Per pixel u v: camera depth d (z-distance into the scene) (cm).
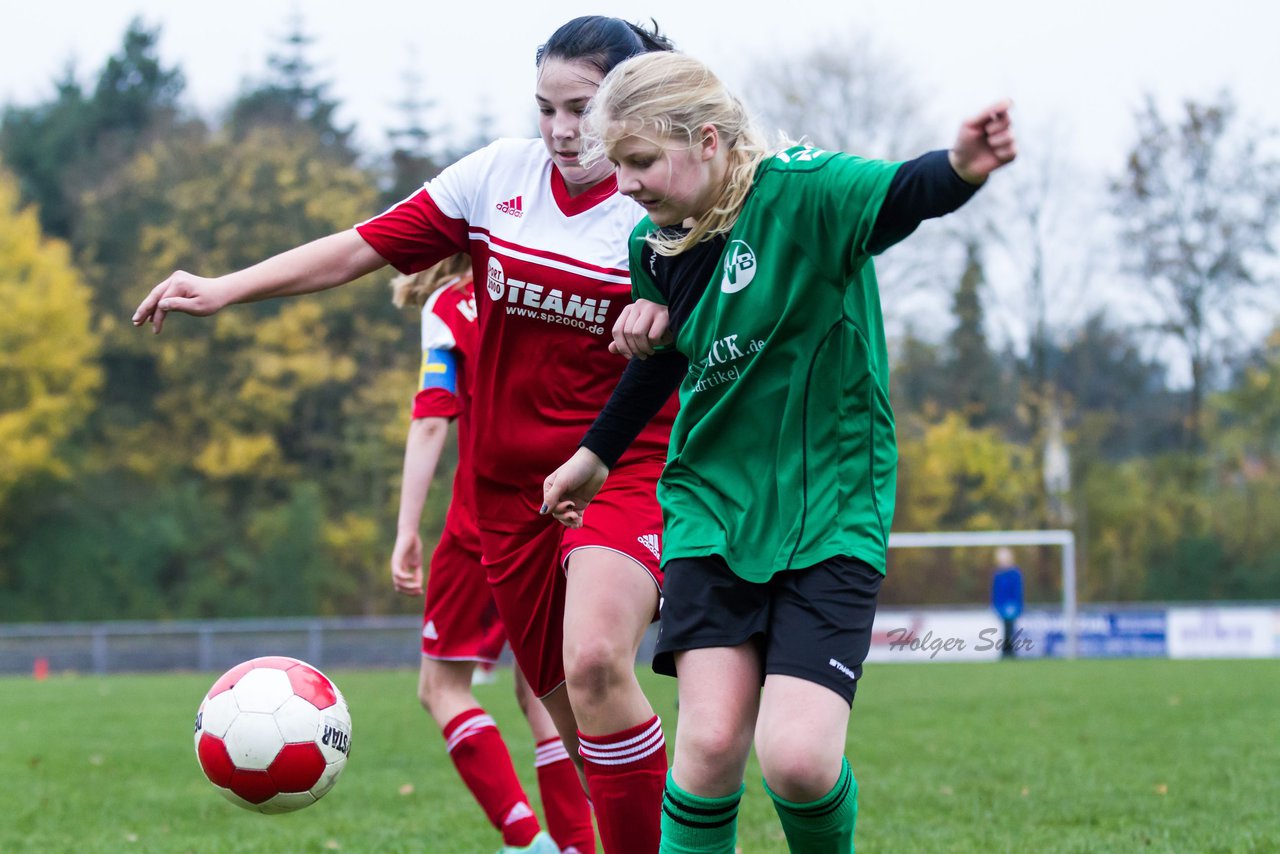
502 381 567
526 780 1094
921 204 376
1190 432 5091
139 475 5762
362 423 5653
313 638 4041
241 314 5634
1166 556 5053
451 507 704
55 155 6731
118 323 5825
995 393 5141
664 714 1560
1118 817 815
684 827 421
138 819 904
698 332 442
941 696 1864
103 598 5456
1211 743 1224
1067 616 3541
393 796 1005
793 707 400
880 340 448
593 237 546
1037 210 4606
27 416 5397
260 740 528
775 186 420
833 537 425
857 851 707
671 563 446
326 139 6875
